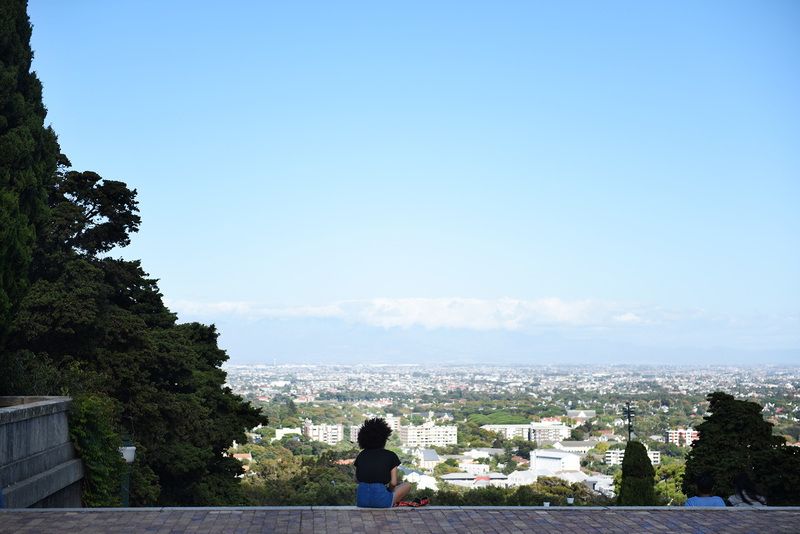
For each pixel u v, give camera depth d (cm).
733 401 3184
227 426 3553
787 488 2606
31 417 1229
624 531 884
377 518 924
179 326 3772
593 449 16425
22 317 2397
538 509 989
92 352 2639
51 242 2736
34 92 1755
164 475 3173
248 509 959
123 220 3016
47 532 835
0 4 1631
